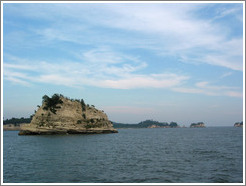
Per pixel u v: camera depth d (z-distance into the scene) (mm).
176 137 104062
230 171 27562
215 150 48500
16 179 23984
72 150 48188
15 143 66062
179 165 31125
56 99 120625
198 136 110500
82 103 136375
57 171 27391
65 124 116562
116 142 72875
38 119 113938
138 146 59188
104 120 149500
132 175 25578
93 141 74625
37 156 39344
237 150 48375
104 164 31734
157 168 29156
